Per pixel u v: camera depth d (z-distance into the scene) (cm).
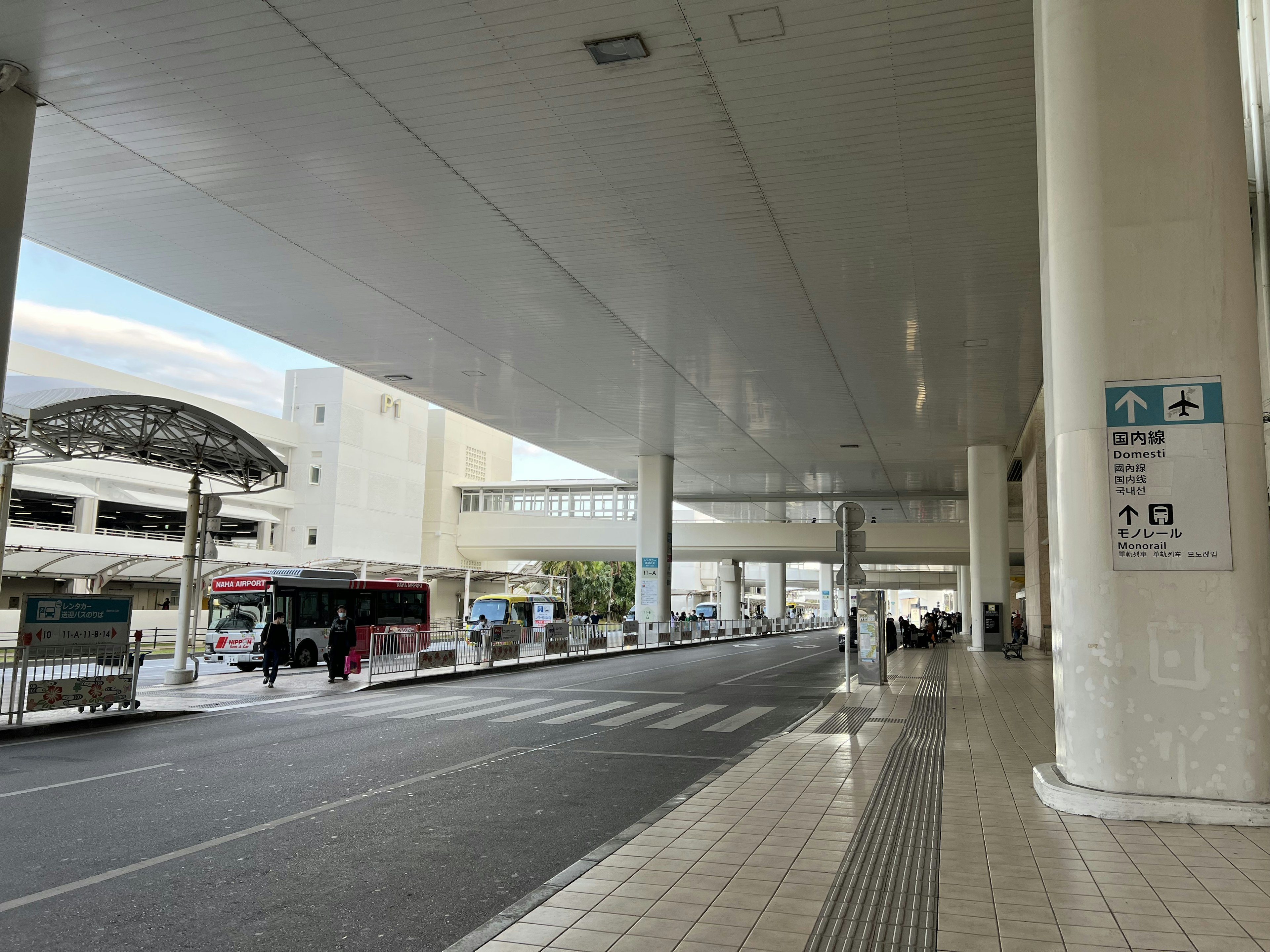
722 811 664
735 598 6316
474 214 1430
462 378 2511
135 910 487
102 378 3994
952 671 2253
